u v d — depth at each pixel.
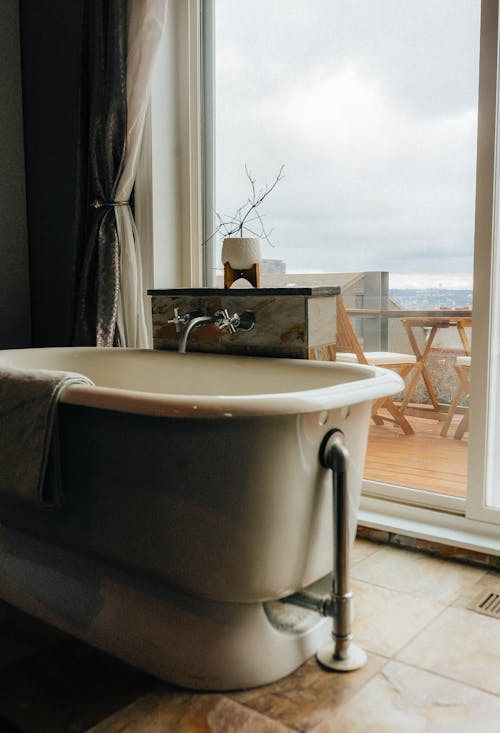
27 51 3.15
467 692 1.39
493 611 1.75
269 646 1.43
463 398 2.61
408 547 2.18
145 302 2.77
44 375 1.51
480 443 2.09
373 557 2.11
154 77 2.68
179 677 1.42
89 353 2.44
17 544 1.83
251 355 2.17
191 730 1.27
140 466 1.41
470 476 2.12
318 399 1.30
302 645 1.50
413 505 2.28
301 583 1.49
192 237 2.80
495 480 2.16
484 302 2.04
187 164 2.78
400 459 2.79
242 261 2.24
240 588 1.38
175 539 1.39
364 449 1.63
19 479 1.47
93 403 1.38
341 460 1.42
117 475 1.46
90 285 2.67
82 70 2.68
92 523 1.55
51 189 3.10
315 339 2.05
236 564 1.37
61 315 3.11
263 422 1.29
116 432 1.43
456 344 2.56
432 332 2.59
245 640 1.40
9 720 1.31
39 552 1.76
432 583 1.92
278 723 1.29
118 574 1.57
